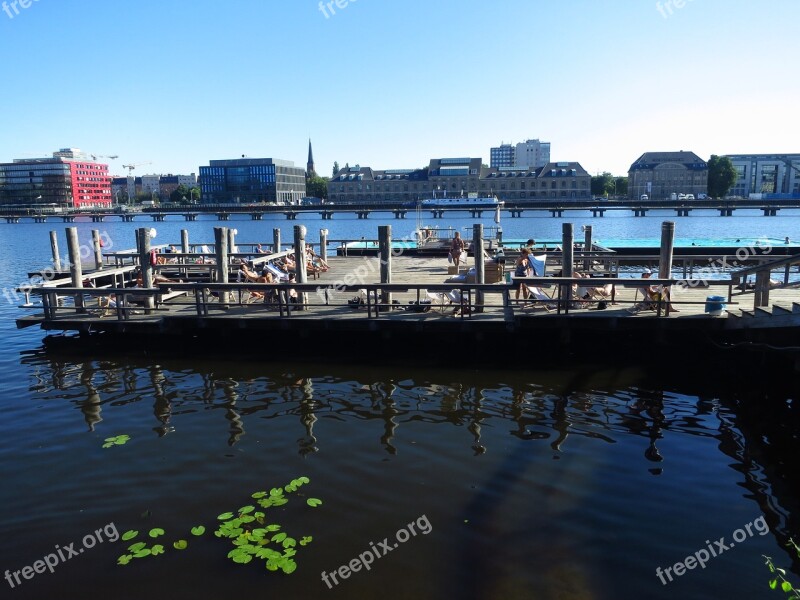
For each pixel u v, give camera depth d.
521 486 8.33
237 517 7.55
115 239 72.94
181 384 12.95
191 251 30.69
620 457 9.27
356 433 10.23
